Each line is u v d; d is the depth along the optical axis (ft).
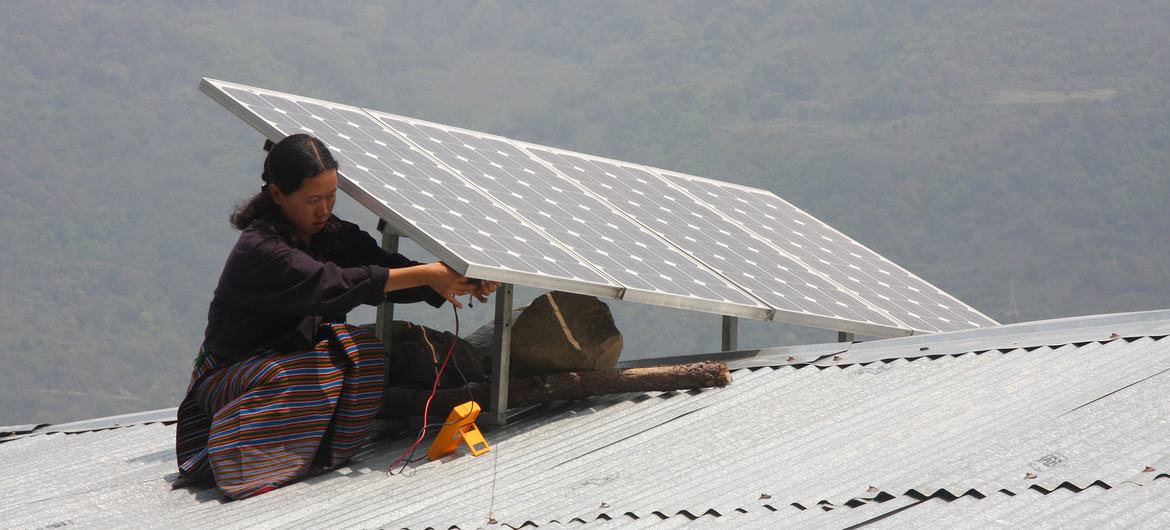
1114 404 32.96
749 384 42.19
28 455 48.19
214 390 38.40
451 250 36.32
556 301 43.65
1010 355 39.65
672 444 36.86
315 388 38.27
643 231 49.44
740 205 63.21
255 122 43.16
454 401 42.93
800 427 36.65
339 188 40.27
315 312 36.99
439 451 39.01
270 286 37.09
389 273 37.93
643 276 42.47
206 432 39.47
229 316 38.37
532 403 43.21
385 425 43.78
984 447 31.19
